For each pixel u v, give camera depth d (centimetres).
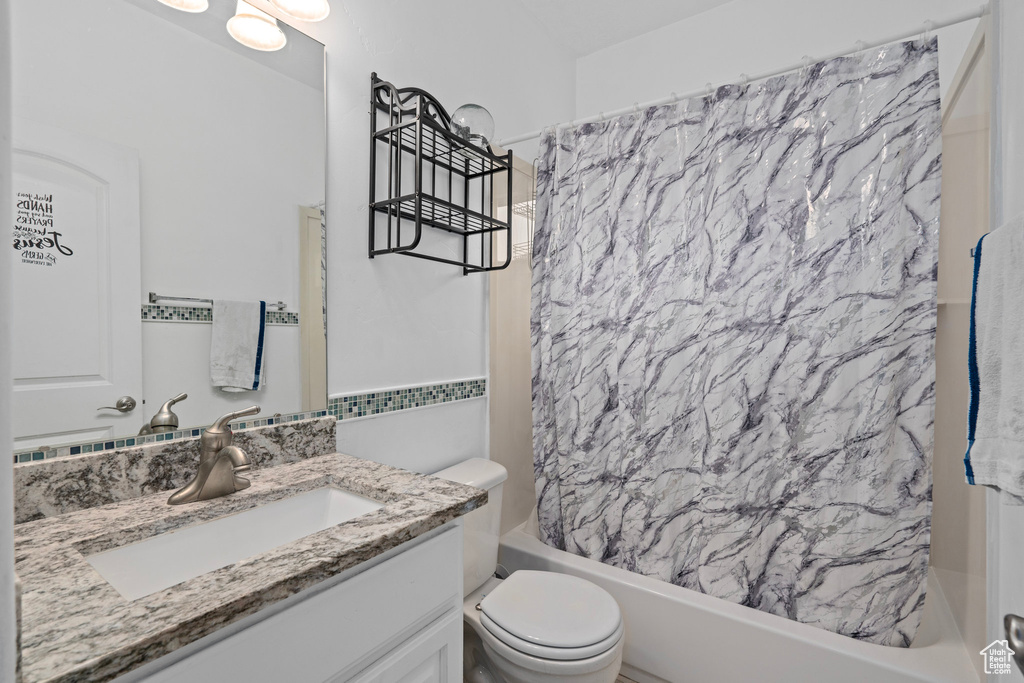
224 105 107
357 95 137
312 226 124
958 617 141
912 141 128
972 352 88
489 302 188
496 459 192
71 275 86
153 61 96
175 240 99
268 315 115
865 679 125
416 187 126
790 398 142
